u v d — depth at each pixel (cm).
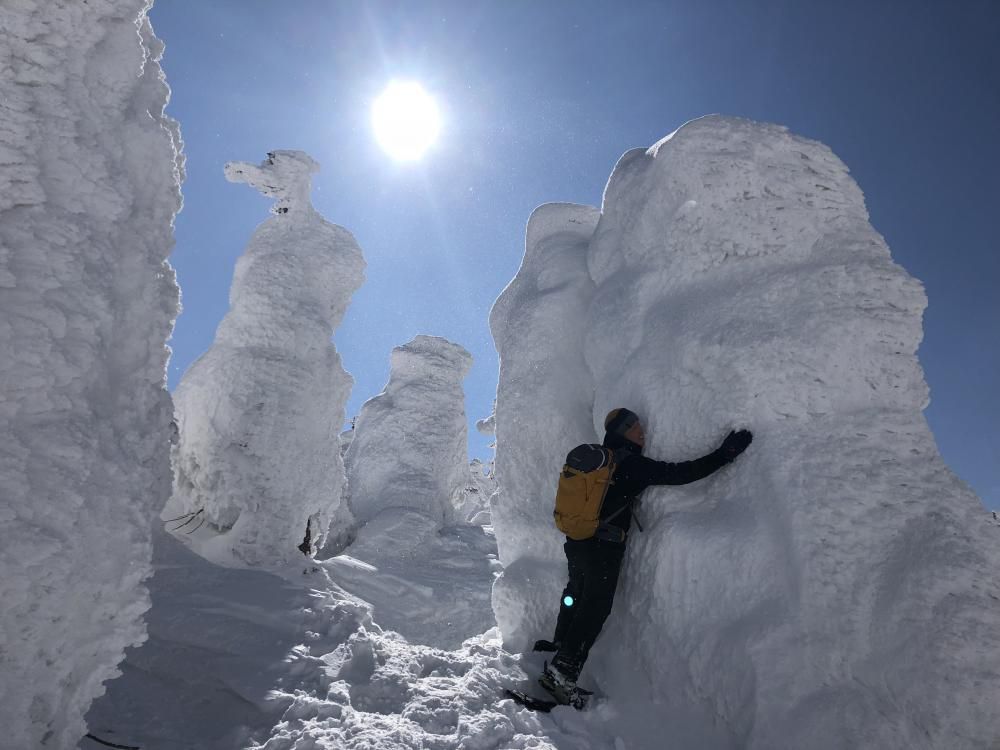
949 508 282
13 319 202
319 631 416
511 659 366
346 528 1086
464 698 316
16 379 200
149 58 281
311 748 264
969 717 234
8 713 188
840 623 271
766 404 315
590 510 333
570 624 345
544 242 501
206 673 345
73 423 211
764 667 269
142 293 253
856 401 311
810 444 303
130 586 225
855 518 284
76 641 210
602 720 312
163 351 268
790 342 317
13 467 192
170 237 279
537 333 445
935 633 248
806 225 352
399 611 777
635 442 346
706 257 363
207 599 459
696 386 338
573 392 432
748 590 291
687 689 299
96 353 224
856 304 319
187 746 281
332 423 772
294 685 331
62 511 200
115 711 310
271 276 743
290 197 783
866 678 261
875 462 296
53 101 224
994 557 266
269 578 529
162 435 263
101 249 231
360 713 295
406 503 1220
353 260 809
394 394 1332
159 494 266
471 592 862
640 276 387
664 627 316
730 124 364
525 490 431
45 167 220
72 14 229
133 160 257
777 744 256
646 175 397
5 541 186
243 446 693
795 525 288
